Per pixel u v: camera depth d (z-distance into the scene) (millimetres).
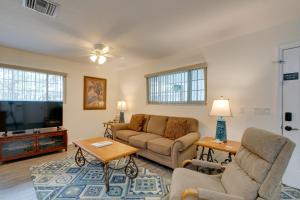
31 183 2324
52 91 4078
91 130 4785
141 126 4059
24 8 1950
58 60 4129
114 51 3541
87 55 3855
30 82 3746
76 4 1864
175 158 2623
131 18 2186
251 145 1547
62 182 2361
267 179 1234
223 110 2469
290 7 1935
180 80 3723
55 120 3760
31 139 3303
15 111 3236
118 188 2225
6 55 3359
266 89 2471
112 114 5328
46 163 3047
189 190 1282
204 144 2408
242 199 1210
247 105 2658
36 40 2945
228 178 1619
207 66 3186
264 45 2492
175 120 3400
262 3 1854
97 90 4918
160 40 2938
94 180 2430
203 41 3000
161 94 4145
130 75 5043
